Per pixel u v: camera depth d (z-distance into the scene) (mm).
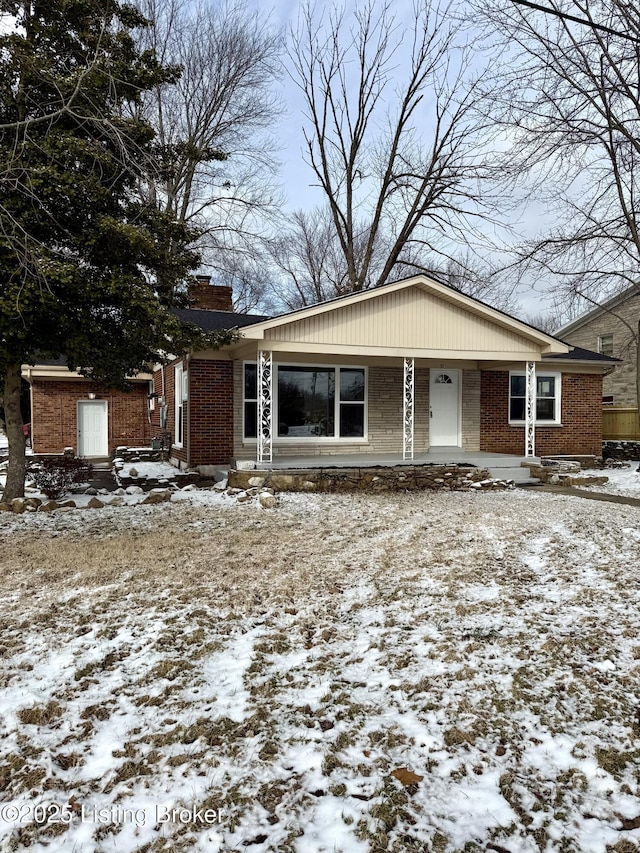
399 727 2955
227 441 12555
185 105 21656
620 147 12898
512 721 3008
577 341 23688
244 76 21844
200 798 2424
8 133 7844
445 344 12344
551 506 9414
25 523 7789
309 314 11078
